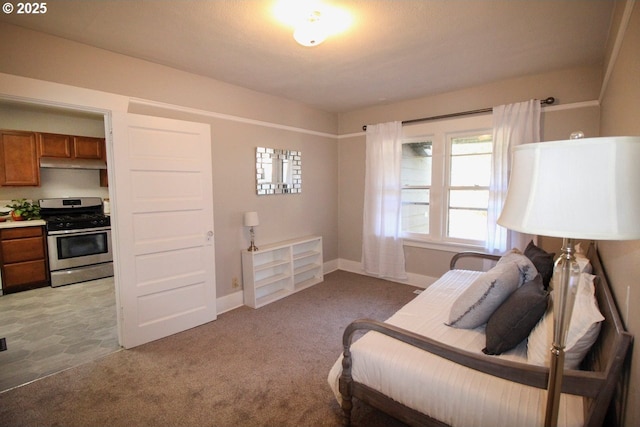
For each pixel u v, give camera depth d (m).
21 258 4.07
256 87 3.48
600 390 1.08
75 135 4.67
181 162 2.87
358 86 3.46
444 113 3.76
